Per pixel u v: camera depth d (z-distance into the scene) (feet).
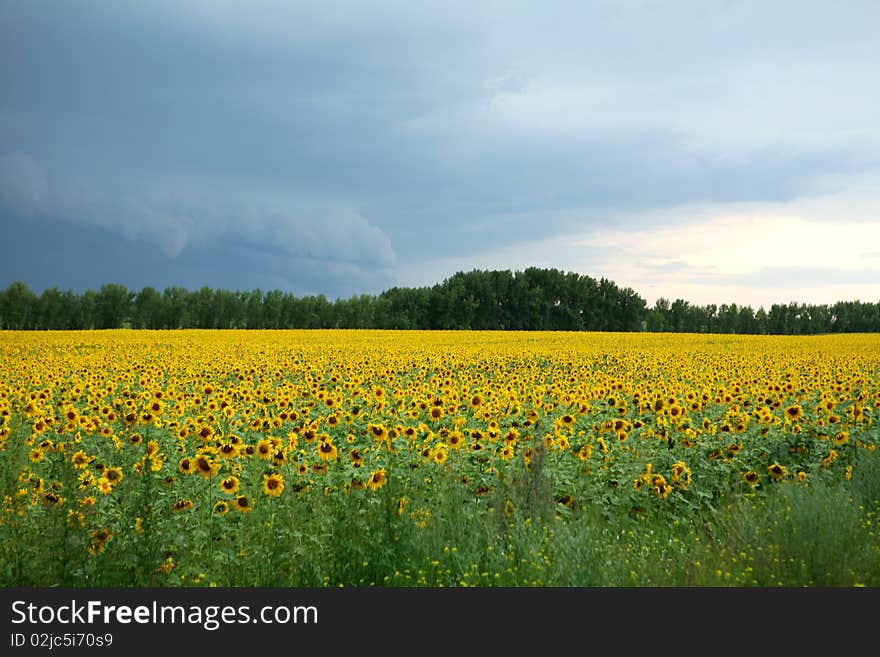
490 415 34.40
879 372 74.59
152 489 21.38
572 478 27.78
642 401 37.58
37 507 20.54
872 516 25.84
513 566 20.13
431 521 21.66
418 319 337.31
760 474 30.91
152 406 30.53
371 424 27.73
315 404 38.86
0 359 80.38
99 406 35.40
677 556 22.88
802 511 23.24
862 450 31.65
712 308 388.16
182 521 20.52
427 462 25.44
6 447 27.09
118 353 96.02
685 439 32.04
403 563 20.42
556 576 19.42
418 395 38.75
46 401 37.58
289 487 22.12
